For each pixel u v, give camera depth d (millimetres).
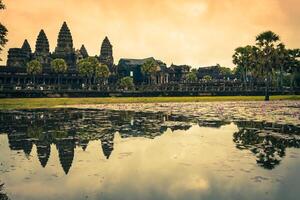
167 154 16859
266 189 11227
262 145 19281
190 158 15953
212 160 15461
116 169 13992
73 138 21875
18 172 13562
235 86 127250
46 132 24594
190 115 38094
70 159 15836
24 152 17484
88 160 15633
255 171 13492
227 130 25578
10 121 31828
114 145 19391
